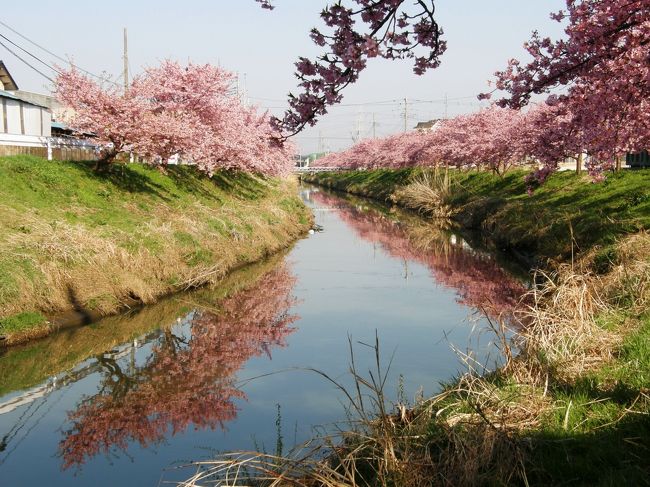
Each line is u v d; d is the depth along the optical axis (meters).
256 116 39.00
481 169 48.28
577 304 8.80
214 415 8.98
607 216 18.05
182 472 7.28
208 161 28.25
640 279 10.02
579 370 7.02
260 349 12.26
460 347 11.64
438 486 5.04
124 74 31.12
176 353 12.02
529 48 11.91
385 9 6.10
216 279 17.75
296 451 7.17
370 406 8.80
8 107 21.78
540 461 5.07
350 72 6.18
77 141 24.31
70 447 8.13
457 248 25.67
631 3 10.09
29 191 16.89
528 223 22.67
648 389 6.04
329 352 11.93
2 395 9.94
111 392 10.08
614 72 11.10
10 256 12.51
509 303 15.20
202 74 28.91
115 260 14.62
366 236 30.28
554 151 13.65
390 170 69.19
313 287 18.17
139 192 21.80
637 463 4.76
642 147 13.52
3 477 7.24
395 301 16.28
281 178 54.44
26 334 11.55
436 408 7.02
